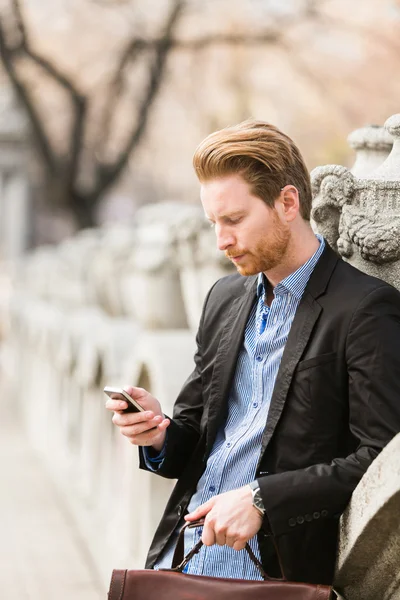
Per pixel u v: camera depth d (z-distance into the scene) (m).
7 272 24.17
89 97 21.50
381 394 2.65
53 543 7.90
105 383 7.55
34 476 10.64
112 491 7.21
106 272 10.08
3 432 13.65
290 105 24.41
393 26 20.02
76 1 23.16
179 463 3.21
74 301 12.16
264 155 2.79
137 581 2.78
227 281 3.23
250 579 2.88
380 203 3.08
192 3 21.92
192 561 3.00
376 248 3.01
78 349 9.02
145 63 23.48
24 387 14.67
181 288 7.09
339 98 21.66
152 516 5.32
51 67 21.09
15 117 27.67
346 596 2.89
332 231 3.20
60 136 27.42
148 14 22.75
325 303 2.81
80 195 21.92
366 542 2.63
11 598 6.43
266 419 2.86
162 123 27.83
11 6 20.42
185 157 31.36
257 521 2.65
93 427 8.10
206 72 24.17
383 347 2.68
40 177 30.25
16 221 28.33
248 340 3.02
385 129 3.34
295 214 2.85
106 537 6.89
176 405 3.30
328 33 21.70
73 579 6.90
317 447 2.77
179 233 5.29
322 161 24.31
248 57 23.64
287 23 21.70
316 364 2.77
